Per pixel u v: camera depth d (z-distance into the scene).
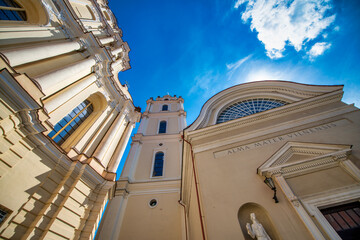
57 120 8.84
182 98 26.91
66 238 6.96
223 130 9.45
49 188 7.17
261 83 11.98
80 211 7.83
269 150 7.66
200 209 6.63
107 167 11.20
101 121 12.23
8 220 5.64
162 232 10.97
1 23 7.74
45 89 7.74
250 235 5.19
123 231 11.05
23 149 6.55
